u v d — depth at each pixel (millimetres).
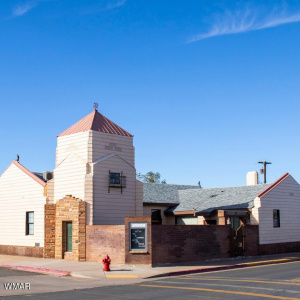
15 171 32188
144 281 19672
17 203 31578
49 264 24969
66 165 28609
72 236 26844
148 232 24344
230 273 21984
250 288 16328
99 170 27734
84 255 26078
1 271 23359
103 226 25516
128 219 24500
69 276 21328
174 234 25391
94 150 27969
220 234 27906
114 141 29062
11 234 31688
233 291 15703
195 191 38125
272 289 15953
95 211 27141
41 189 29703
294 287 16391
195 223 34438
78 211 26516
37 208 29859
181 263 25234
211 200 35000
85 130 28266
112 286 18031
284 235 32562
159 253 24547
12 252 31297
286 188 33562
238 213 29875
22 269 24234
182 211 34469
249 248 29672
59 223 27891
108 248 25125
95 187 27359
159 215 35688
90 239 26000
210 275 21344
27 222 30734
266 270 22891
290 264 26531
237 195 34094
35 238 29703
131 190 29328
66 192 28266
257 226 30594
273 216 32062
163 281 19469
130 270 22375
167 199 36500
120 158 29031
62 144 29359
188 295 15070
